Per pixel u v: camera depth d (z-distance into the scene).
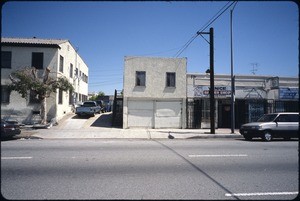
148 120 20.50
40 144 11.66
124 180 5.84
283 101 21.95
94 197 4.74
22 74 17.23
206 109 21.11
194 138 15.67
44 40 23.59
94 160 7.98
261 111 21.73
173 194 4.96
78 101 31.58
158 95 20.66
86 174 6.30
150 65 20.73
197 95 21.02
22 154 8.93
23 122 20.41
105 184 5.52
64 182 5.63
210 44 16.86
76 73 30.19
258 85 21.78
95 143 12.27
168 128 20.53
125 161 7.86
